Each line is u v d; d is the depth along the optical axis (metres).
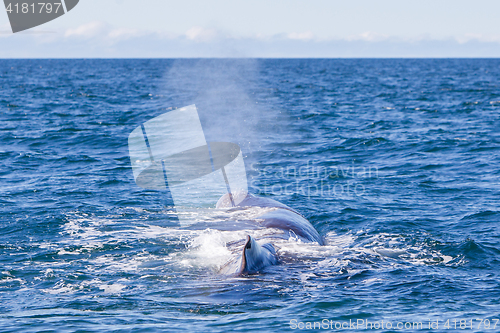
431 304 22.22
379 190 47.62
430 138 74.75
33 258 29.66
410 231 34.88
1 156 63.00
